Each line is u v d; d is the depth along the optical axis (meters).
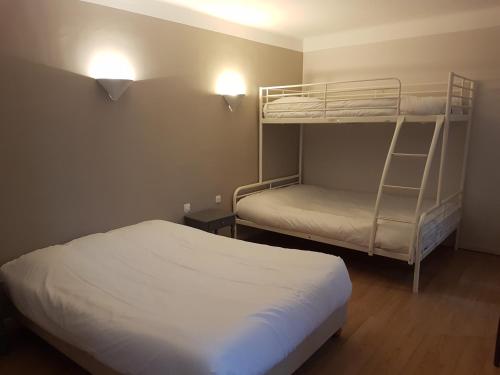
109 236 2.86
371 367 2.24
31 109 2.58
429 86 4.21
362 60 4.62
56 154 2.74
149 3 3.22
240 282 2.20
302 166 5.28
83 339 1.83
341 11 3.74
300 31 4.56
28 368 2.27
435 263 3.82
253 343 1.66
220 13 3.73
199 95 3.76
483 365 2.25
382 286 3.31
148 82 3.29
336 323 2.45
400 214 3.68
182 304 1.94
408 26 4.23
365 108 3.58
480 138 4.00
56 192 2.77
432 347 2.43
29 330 2.66
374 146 4.66
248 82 4.31
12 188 2.54
